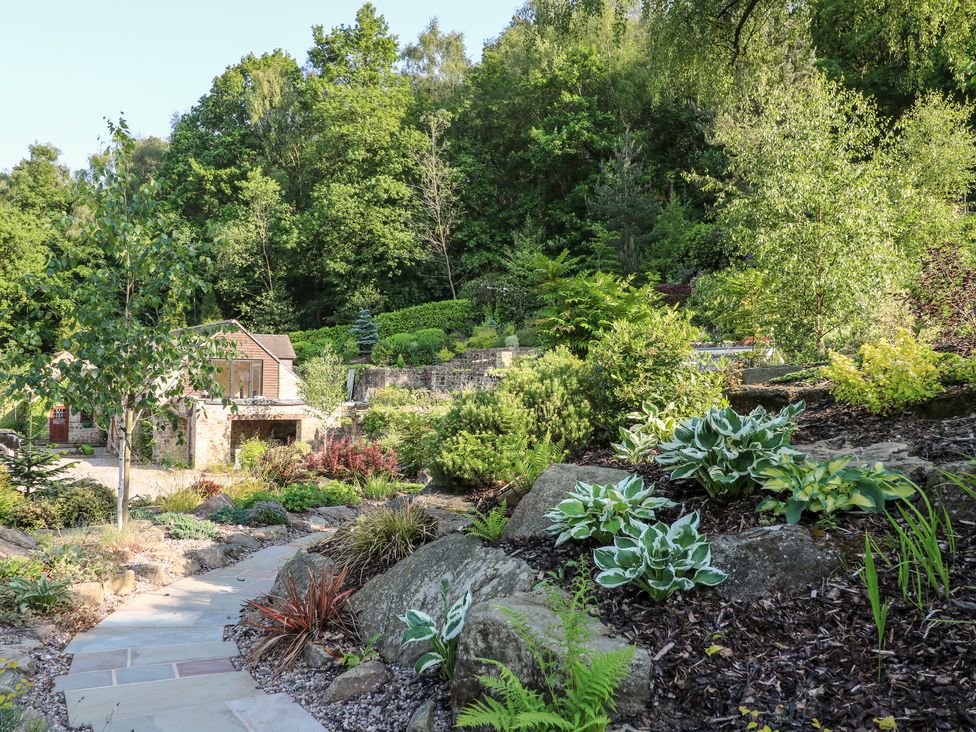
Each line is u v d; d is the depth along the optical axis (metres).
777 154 11.20
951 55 10.67
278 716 4.02
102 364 8.73
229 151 50.03
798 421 6.25
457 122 45.50
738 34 10.97
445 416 7.91
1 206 43.59
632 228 34.06
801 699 2.86
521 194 42.41
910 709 2.64
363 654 4.68
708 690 3.04
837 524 4.01
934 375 5.72
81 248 8.89
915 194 12.84
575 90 40.38
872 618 3.21
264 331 43.84
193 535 9.57
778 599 3.51
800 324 10.80
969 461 4.30
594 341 12.00
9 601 5.86
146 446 24.86
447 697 3.83
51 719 4.05
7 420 27.11
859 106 11.70
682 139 38.22
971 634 2.93
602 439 7.49
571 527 4.62
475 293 37.78
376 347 35.66
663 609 3.63
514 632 3.36
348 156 44.31
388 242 41.78
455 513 6.38
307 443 22.94
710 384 7.40
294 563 6.46
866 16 10.75
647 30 11.69
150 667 4.93
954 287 7.65
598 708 2.92
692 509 4.64
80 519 10.48
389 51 51.56
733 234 12.16
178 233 9.17
